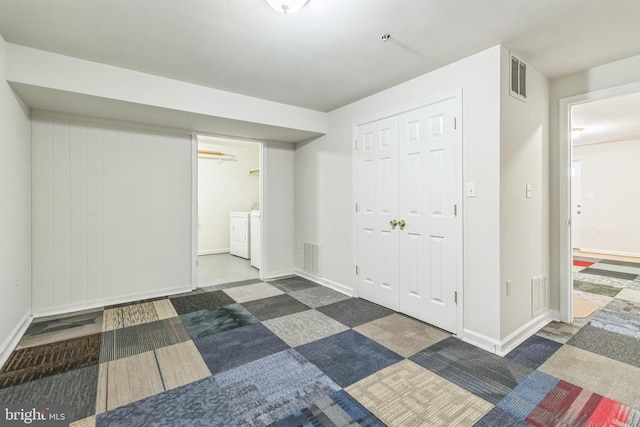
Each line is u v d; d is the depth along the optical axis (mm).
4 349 2137
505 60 2244
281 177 4520
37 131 2887
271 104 3443
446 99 2541
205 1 1723
